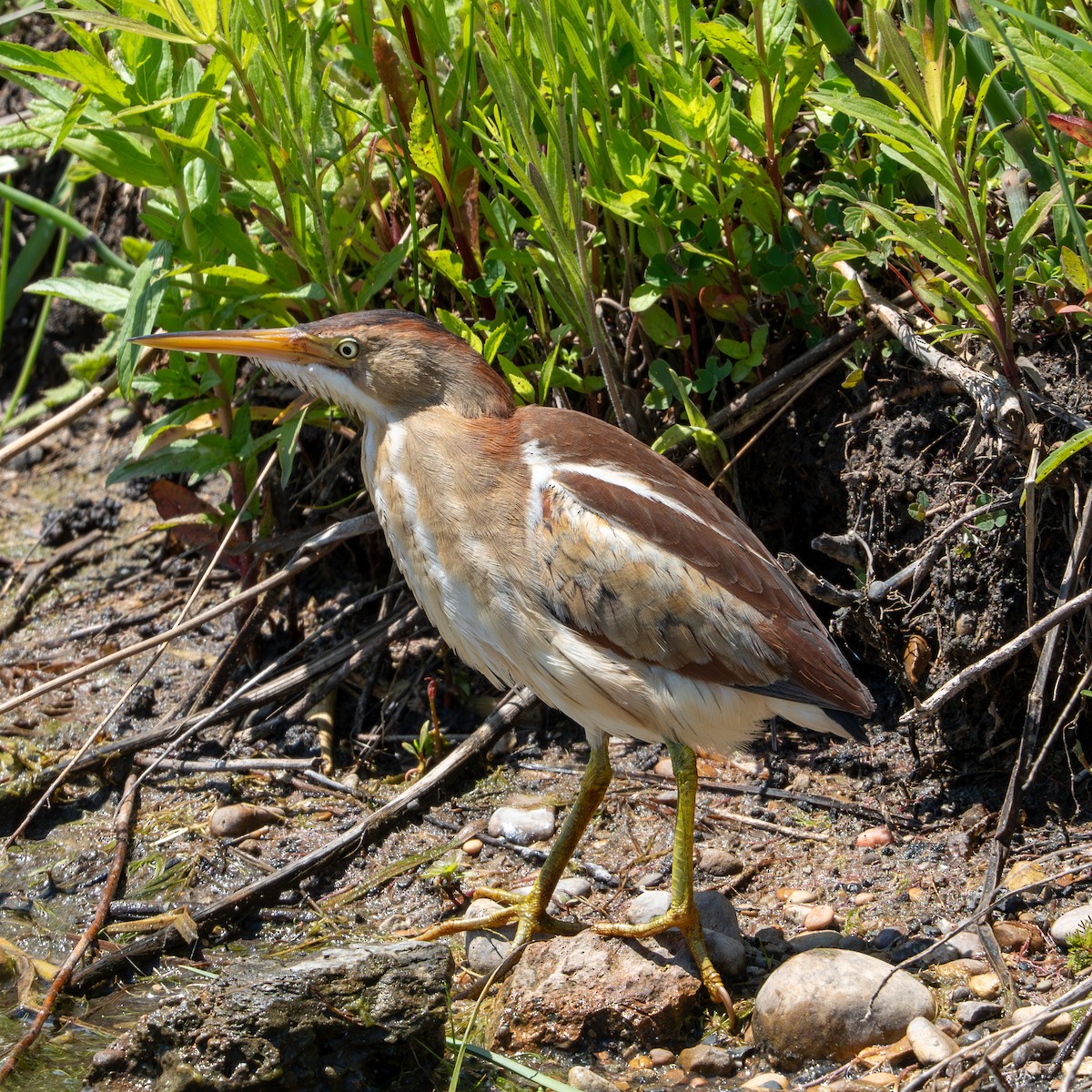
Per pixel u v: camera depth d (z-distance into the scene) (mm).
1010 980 5781
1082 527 6496
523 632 6242
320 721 8242
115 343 10000
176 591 9625
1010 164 7387
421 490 6340
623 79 7949
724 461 8039
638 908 6430
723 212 7531
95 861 7410
